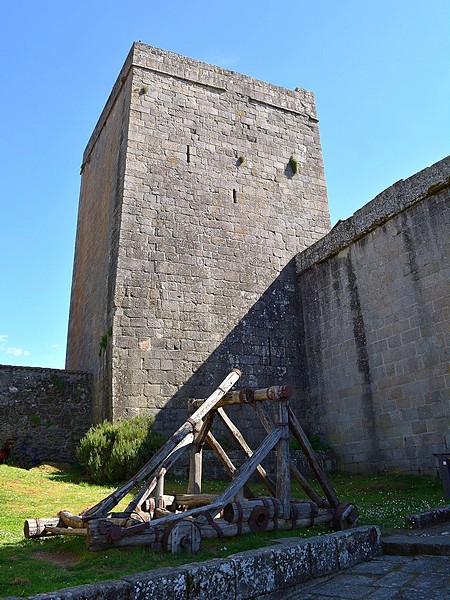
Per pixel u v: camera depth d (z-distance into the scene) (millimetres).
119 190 15484
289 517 5883
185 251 15320
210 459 12102
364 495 9812
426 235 11938
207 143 17156
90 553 4918
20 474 11234
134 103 16328
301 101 20094
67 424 14430
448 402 10828
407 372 11984
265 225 17141
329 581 4754
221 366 14609
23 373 14414
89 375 15328
